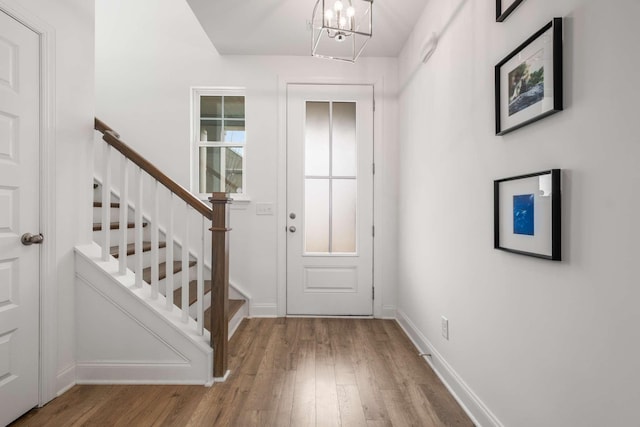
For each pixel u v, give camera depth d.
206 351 2.12
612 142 0.96
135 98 3.43
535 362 1.30
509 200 1.47
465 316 1.92
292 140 3.50
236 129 3.58
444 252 2.23
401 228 3.33
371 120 3.51
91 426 1.70
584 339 1.06
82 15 2.14
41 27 1.84
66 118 2.02
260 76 3.47
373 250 3.51
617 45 0.94
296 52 3.42
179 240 3.41
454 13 2.06
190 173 3.43
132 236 3.29
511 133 1.47
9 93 1.68
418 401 1.94
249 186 3.48
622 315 0.93
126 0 3.44
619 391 0.94
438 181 2.34
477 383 1.77
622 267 0.93
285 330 3.09
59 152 1.96
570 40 1.12
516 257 1.43
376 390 2.06
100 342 2.13
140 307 2.12
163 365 2.13
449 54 2.14
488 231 1.67
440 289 2.30
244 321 3.35
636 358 0.89
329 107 3.52
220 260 2.17
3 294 1.67
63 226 2.01
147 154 3.42
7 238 1.68
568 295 1.13
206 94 3.55
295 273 3.51
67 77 2.03
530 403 1.33
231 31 3.02
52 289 1.92
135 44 3.44
